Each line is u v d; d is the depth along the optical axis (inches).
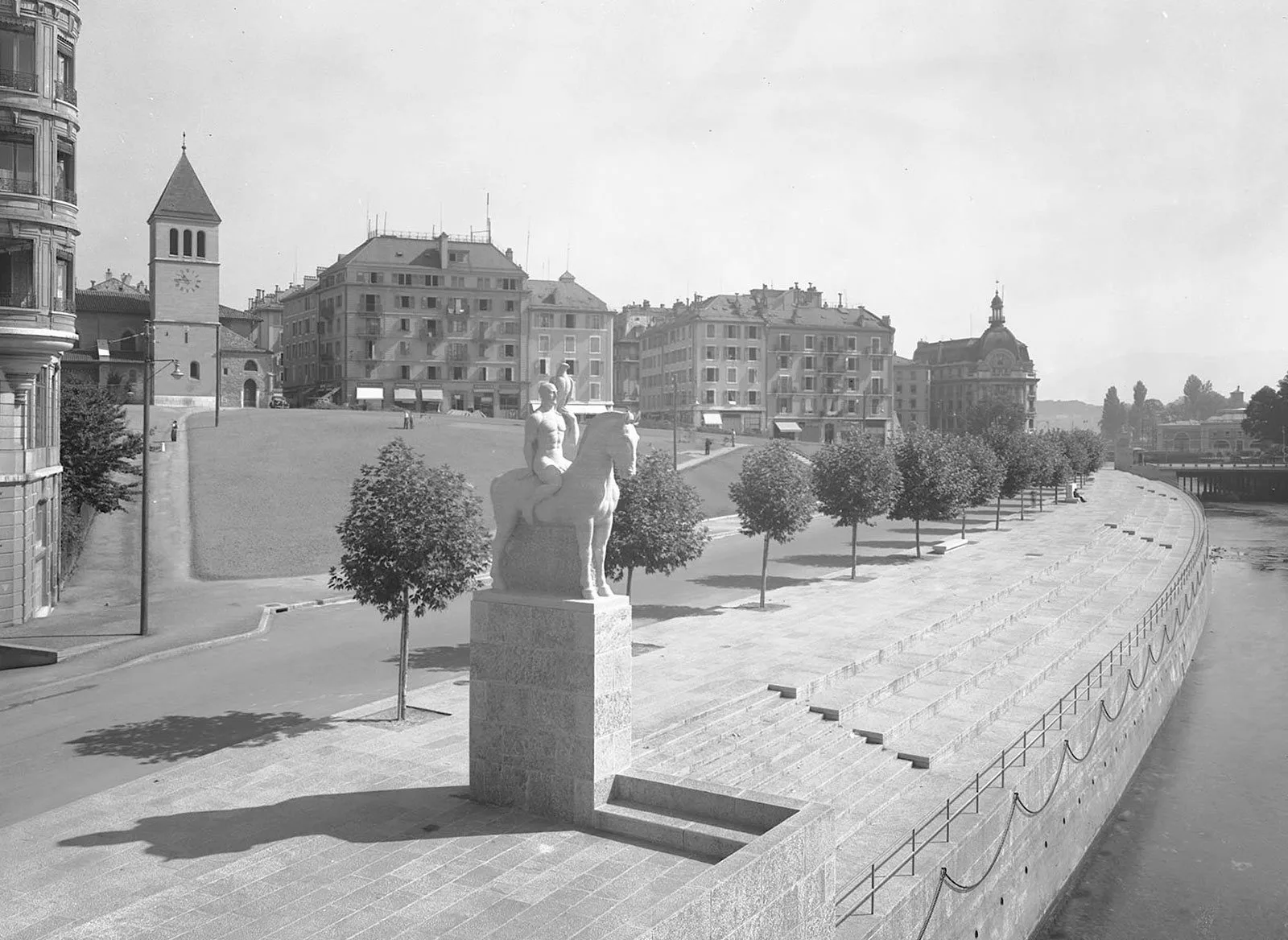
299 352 5767.7
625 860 676.1
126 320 4357.8
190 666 1344.7
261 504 2496.3
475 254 5378.9
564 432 792.3
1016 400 7775.6
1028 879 1001.5
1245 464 6259.8
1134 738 1446.9
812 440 6131.9
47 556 1707.7
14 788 897.5
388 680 1259.2
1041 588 1937.7
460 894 626.5
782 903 605.9
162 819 770.8
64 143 1676.9
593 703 732.0
